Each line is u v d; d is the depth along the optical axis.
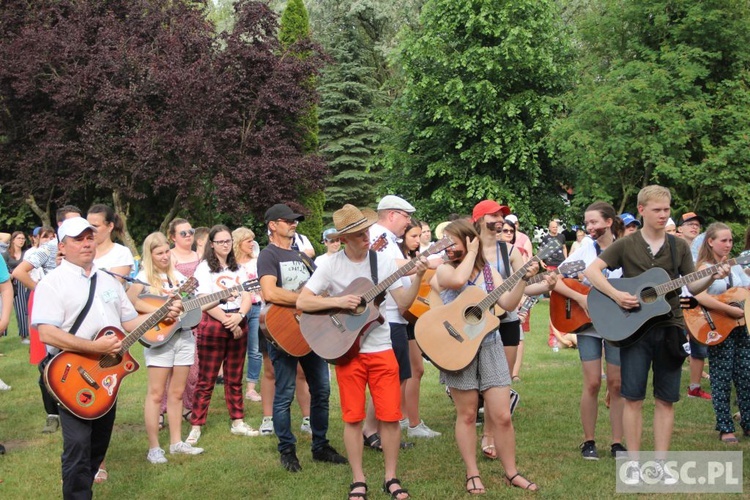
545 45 20.88
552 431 6.41
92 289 4.57
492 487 5.02
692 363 7.60
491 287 5.17
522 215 20.72
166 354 5.93
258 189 21.59
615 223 5.91
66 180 21.81
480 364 4.93
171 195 25.23
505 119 20.64
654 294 4.90
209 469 5.68
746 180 17.06
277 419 5.70
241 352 6.84
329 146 27.78
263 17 22.44
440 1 20.91
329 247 8.29
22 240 12.99
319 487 5.20
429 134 21.34
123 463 5.89
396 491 4.87
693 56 17.23
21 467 5.80
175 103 20.41
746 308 5.53
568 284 5.69
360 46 29.48
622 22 18.53
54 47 20.73
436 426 6.81
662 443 4.98
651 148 16.56
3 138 23.36
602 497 4.76
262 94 21.77
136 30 21.91
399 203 6.18
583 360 5.63
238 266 6.86
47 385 4.32
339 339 4.88
